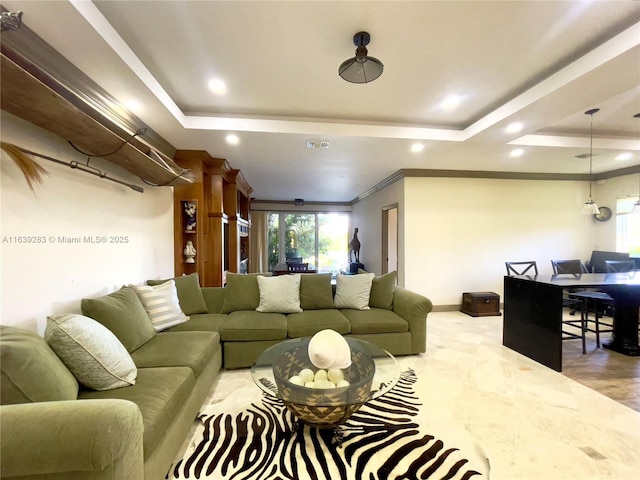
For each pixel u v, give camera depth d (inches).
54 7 54.2
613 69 75.8
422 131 127.7
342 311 123.9
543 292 108.2
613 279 117.3
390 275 132.5
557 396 85.6
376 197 249.6
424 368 105.1
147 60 80.5
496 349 123.4
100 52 67.4
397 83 93.8
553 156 158.4
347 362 67.3
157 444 51.5
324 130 120.6
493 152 149.6
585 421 73.4
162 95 92.9
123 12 62.8
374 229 255.4
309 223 343.9
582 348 122.4
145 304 94.0
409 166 179.8
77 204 82.6
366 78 76.5
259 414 77.1
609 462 59.7
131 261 111.3
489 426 71.7
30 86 49.5
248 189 248.8
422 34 70.8
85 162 85.7
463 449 63.8
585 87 85.4
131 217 111.4
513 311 122.6
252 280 126.3
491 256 196.2
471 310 179.3
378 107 111.5
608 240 197.9
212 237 160.4
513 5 61.9
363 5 61.5
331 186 249.4
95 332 59.4
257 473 57.5
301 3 60.9
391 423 73.0
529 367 105.6
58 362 51.9
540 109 99.7
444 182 191.8
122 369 59.8
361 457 61.7
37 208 69.0
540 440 66.5
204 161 152.9
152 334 87.5
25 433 35.3
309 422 61.0
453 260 193.0
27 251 66.3
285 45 74.7
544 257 201.6
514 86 96.0
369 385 61.6
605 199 199.6
